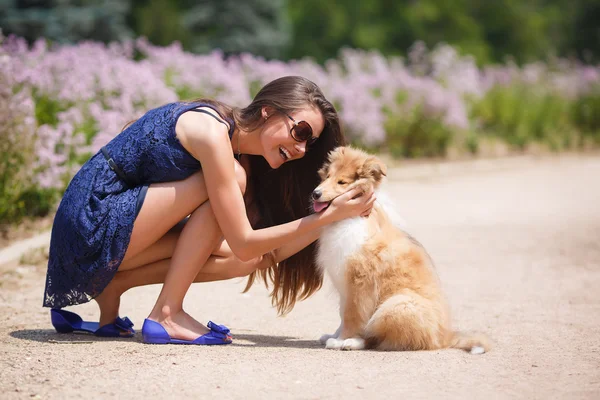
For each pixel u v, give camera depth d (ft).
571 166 59.11
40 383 11.92
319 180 17.20
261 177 17.13
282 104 15.16
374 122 51.21
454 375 12.66
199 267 15.12
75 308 19.08
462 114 58.03
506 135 68.54
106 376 12.34
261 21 121.39
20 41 35.60
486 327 16.78
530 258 26.14
